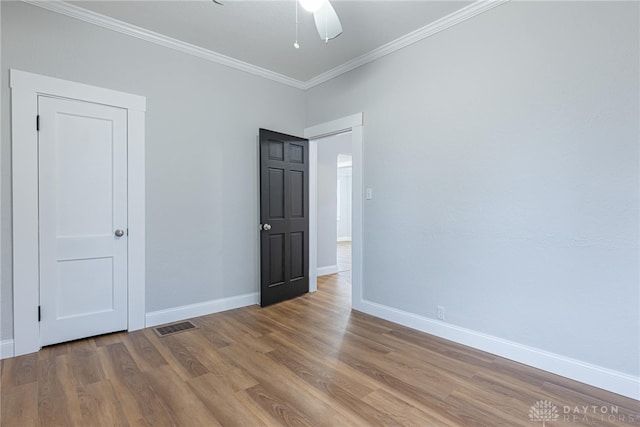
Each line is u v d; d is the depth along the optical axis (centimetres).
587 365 202
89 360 230
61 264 255
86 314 267
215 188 336
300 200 404
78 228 262
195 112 321
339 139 558
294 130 402
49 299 251
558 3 210
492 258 243
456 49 261
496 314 242
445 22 263
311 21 270
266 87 375
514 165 231
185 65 313
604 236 196
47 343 250
